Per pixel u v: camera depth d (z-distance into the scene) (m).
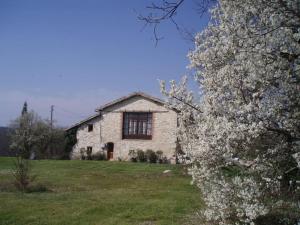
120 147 38.94
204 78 10.32
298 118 8.59
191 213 12.84
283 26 8.83
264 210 7.95
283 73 8.88
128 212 13.18
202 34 10.71
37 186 17.61
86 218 12.54
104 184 19.64
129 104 39.09
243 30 9.38
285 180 8.52
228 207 8.50
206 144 8.48
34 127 41.72
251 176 8.41
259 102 8.56
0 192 16.61
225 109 9.02
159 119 37.94
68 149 40.88
